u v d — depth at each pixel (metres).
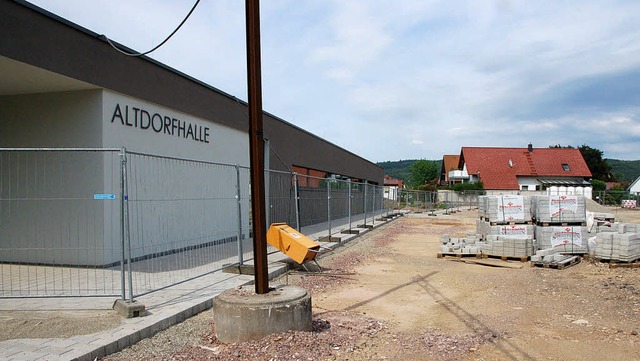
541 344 5.44
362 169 35.06
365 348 5.22
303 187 17.31
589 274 9.95
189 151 11.88
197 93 12.16
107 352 4.76
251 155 5.70
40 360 4.27
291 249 9.18
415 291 8.34
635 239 10.84
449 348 5.28
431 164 80.81
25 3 7.34
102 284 7.51
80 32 8.42
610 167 79.62
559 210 12.11
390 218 28.08
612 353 5.15
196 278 8.27
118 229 9.41
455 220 29.80
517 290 8.44
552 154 60.31
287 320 5.25
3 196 9.48
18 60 7.26
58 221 9.24
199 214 11.27
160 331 5.58
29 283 7.52
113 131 9.34
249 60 5.67
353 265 11.07
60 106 9.28
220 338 5.24
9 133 9.58
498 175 57.25
